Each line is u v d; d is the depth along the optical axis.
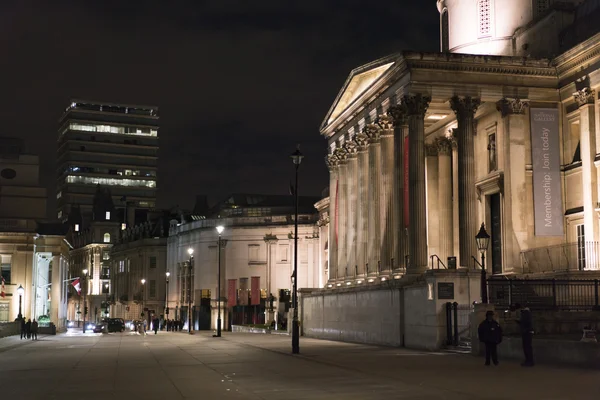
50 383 22.50
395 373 22.84
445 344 33.38
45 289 108.19
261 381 21.72
